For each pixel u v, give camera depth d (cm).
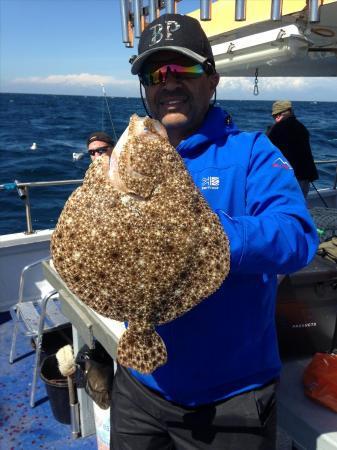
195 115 160
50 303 377
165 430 170
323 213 341
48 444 291
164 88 156
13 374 366
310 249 134
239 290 152
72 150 2408
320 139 2245
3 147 2477
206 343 153
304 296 214
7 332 431
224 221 126
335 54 351
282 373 209
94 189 127
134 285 125
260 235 124
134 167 124
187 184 128
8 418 316
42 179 1709
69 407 302
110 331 221
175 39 149
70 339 377
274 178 144
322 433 171
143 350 130
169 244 122
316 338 220
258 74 466
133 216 123
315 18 225
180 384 158
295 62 388
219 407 157
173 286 125
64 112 6203
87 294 129
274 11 232
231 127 164
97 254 124
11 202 1326
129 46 287
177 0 243
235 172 150
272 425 161
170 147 130
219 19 300
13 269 465
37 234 473
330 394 184
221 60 351
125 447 179
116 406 184
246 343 155
